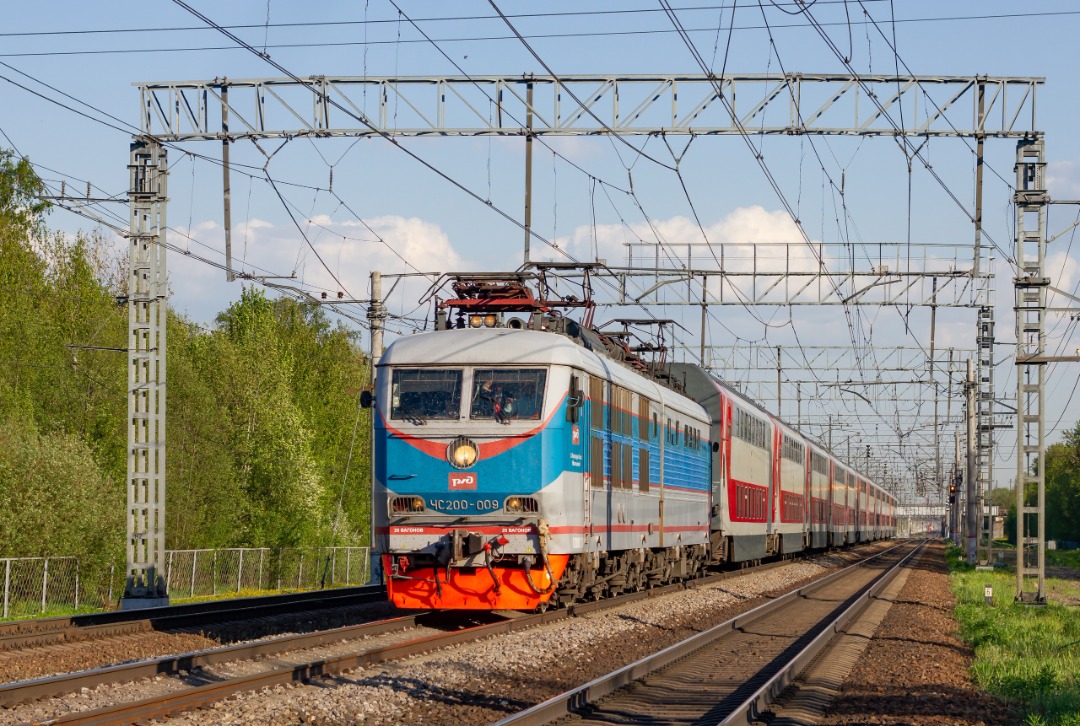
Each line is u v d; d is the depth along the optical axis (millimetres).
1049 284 45719
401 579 29500
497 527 28953
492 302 34344
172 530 68688
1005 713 20562
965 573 75812
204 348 84562
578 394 30188
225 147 38844
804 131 38250
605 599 37844
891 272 55469
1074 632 35812
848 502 109875
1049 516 161500
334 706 18234
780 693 21266
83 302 74250
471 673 22484
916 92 38562
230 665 22844
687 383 54844
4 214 65312
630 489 36875
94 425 68062
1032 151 45438
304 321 118000
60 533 51375
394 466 29438
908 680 23859
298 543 75750
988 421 79688
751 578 58594
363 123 35312
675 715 19188
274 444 77062
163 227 41531
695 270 54969
